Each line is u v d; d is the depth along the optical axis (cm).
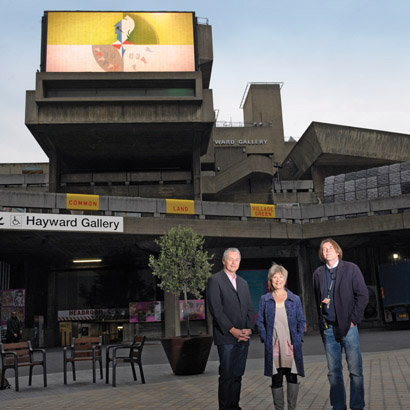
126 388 815
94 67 3581
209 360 1306
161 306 2958
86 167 4388
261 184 4372
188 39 3716
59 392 827
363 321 3173
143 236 2416
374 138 4297
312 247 3036
